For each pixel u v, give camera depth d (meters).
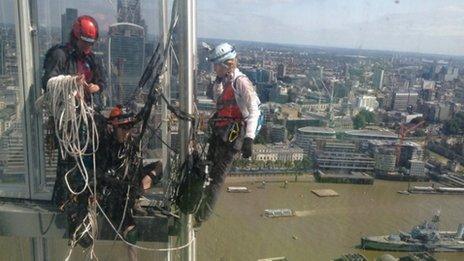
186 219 3.83
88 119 3.50
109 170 3.62
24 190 3.97
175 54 3.73
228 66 3.68
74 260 4.31
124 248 4.25
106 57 3.90
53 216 3.78
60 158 3.66
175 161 3.89
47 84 3.40
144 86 3.86
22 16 3.63
